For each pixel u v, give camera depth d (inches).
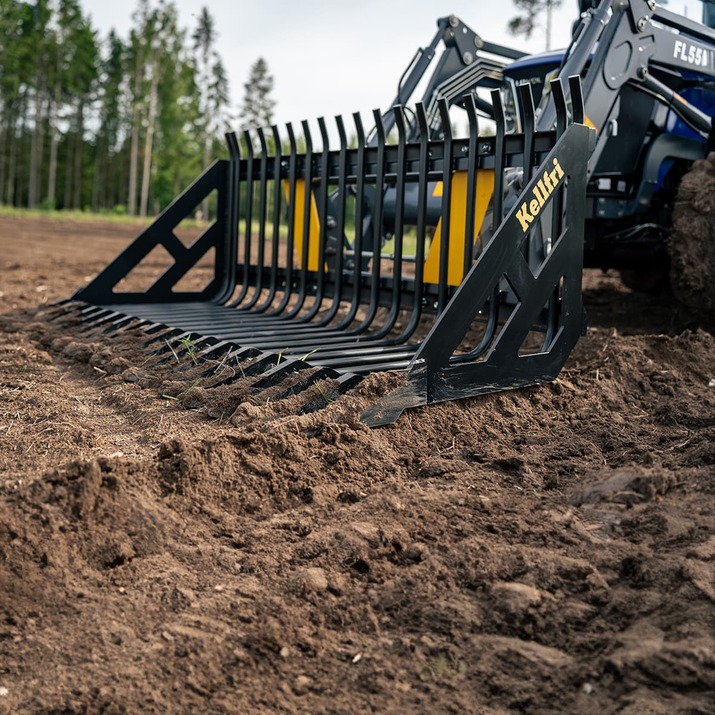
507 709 62.7
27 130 2144.4
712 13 215.9
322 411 117.6
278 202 212.8
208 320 195.0
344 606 77.0
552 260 138.6
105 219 1234.0
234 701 63.8
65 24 1700.3
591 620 73.6
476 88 239.3
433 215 198.8
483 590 79.0
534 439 121.8
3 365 164.1
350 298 197.2
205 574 82.9
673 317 207.5
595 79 177.3
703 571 78.7
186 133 1994.3
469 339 203.8
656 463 109.8
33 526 84.7
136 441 118.8
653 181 211.2
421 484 105.0
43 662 68.8
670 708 60.7
